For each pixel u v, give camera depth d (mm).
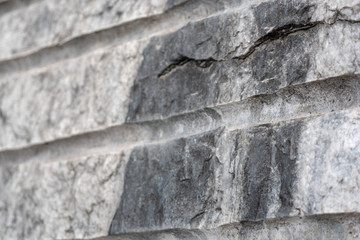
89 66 1925
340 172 1298
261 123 1480
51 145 2012
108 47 1910
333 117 1351
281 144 1411
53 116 1992
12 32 2240
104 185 1785
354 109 1329
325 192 1307
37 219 1974
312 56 1401
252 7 1537
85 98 1904
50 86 2041
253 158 1457
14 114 2137
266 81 1472
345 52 1348
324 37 1391
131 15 1819
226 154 1517
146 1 1791
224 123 1568
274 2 1493
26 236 2004
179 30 1697
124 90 1793
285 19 1458
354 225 1295
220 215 1491
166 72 1698
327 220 1335
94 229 1785
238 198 1463
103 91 1854
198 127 1625
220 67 1577
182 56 1666
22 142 2080
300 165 1362
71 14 2029
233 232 1504
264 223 1441
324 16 1393
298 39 1437
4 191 2115
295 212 1347
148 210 1648
